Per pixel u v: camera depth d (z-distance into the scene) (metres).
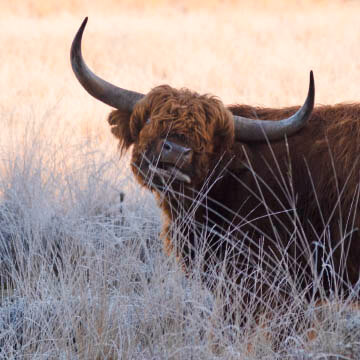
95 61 50.41
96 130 31.89
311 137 17.70
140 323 17.70
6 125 30.95
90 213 23.92
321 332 16.31
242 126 17.92
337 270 17.17
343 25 70.62
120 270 18.64
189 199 18.05
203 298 17.69
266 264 17.50
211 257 17.98
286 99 38.06
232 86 42.19
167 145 16.91
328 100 37.03
